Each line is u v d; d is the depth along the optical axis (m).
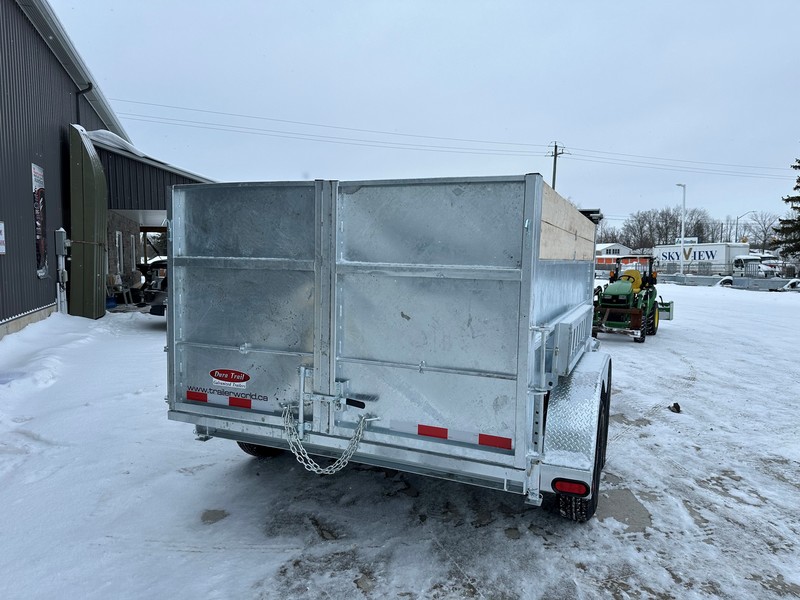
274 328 3.13
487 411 2.72
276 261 3.06
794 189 47.59
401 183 2.78
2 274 8.55
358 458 3.06
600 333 13.35
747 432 5.51
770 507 3.83
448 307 2.75
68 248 12.13
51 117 11.32
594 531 3.41
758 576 2.98
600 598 2.74
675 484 4.19
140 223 22.62
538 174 2.52
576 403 3.11
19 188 9.34
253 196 3.13
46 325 10.09
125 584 2.76
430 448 2.82
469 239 2.69
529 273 2.56
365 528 3.38
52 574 2.83
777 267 51.47
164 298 12.45
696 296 26.09
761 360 9.62
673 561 3.11
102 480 3.97
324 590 2.74
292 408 3.12
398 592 2.75
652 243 95.31
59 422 5.18
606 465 4.56
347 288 2.95
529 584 2.84
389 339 2.89
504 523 3.48
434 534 3.33
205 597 2.66
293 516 3.51
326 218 2.92
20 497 3.69
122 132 20.25
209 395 3.38
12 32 9.12
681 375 8.30
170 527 3.34
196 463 4.33
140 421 5.26
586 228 5.09
